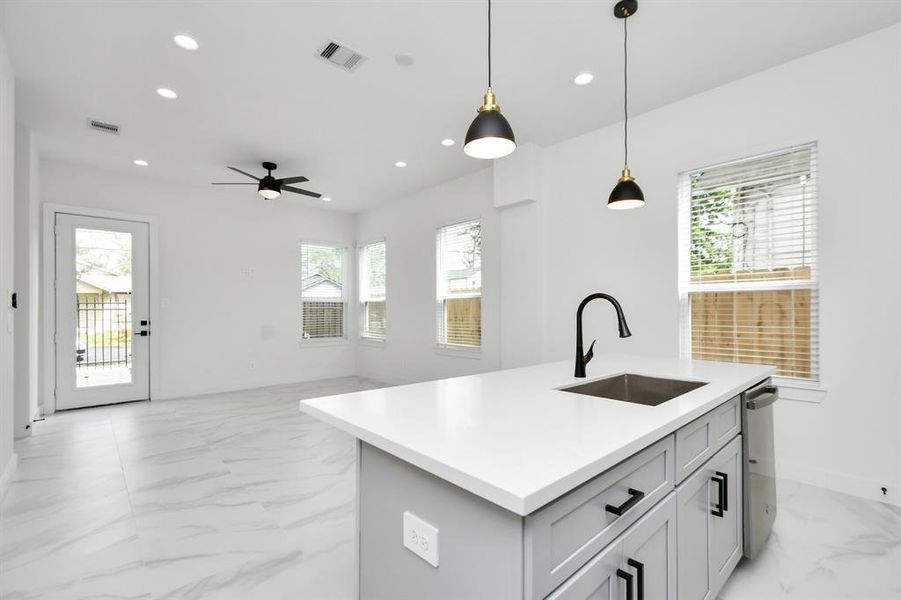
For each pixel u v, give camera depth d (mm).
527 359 4312
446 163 4766
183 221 5504
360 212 7125
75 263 4750
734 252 3098
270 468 3006
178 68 2867
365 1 2258
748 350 3023
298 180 4414
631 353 3607
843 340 2584
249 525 2225
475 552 868
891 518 2250
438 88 3141
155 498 2531
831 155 2639
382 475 1143
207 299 5676
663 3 2271
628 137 3650
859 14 2352
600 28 2477
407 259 6129
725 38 2568
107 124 3717
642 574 1035
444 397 1482
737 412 1732
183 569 1852
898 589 1704
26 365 3717
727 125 3082
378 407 1334
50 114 3514
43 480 2787
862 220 2529
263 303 6188
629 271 3637
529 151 4188
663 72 2936
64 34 2498
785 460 2781
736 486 1688
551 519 810
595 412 1269
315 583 1763
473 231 5215
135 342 5129
